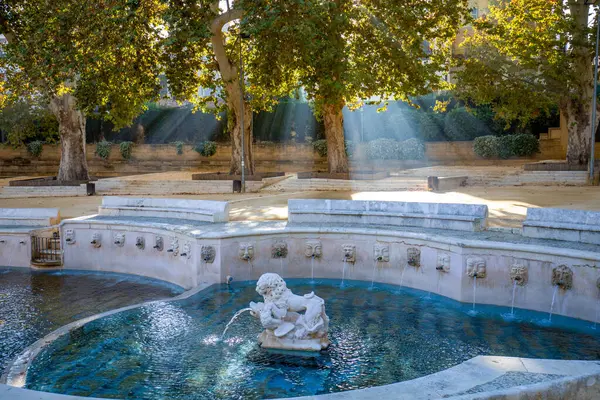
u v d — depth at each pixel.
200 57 31.09
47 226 17.86
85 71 25.70
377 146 41.53
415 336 10.09
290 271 14.54
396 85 28.72
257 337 10.03
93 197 30.17
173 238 14.97
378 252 13.75
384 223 14.80
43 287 14.80
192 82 28.30
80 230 16.80
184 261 14.64
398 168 40.97
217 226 15.19
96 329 10.64
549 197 22.16
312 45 23.66
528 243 11.67
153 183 33.69
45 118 46.25
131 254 16.17
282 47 24.77
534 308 11.30
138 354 9.39
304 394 7.80
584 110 30.59
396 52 26.88
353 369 8.65
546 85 30.36
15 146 47.31
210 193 31.86
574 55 29.22
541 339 9.87
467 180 30.98
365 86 28.80
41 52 24.75
